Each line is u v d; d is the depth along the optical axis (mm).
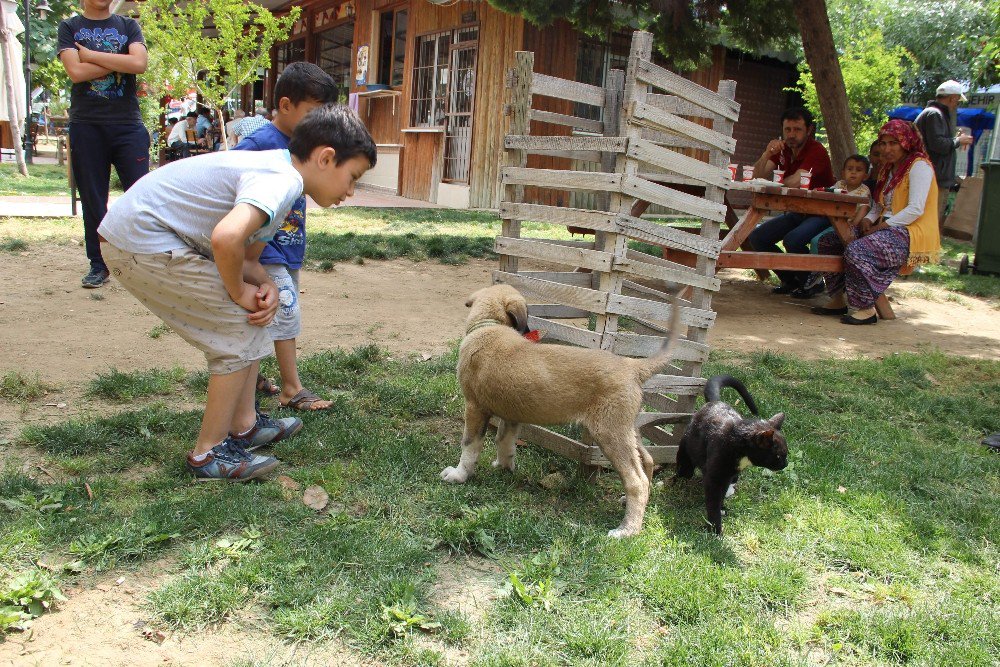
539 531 3021
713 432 3225
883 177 7785
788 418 4594
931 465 4012
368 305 6840
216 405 3246
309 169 3088
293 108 3676
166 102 17484
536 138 3607
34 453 3494
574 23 10266
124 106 6289
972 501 3641
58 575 2551
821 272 7742
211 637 2328
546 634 2443
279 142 3662
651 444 4020
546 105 13352
